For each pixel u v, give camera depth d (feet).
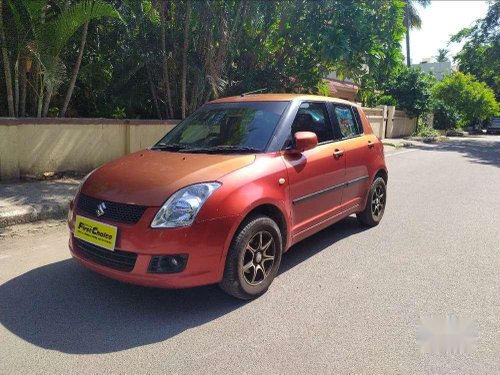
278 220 13.05
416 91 78.43
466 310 11.71
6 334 10.17
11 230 17.78
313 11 36.01
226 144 13.74
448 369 9.14
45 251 15.56
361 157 17.65
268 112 14.53
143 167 12.25
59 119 26.23
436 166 41.55
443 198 26.43
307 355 9.55
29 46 24.36
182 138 15.07
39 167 25.94
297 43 38.52
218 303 11.93
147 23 31.81
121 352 9.53
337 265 14.87
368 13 36.55
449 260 15.52
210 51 32.19
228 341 10.06
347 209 17.08
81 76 29.99
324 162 14.97
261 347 9.83
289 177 13.15
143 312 11.35
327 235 18.33
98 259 11.35
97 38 31.96
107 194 11.32
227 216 10.98
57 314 11.14
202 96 34.91
